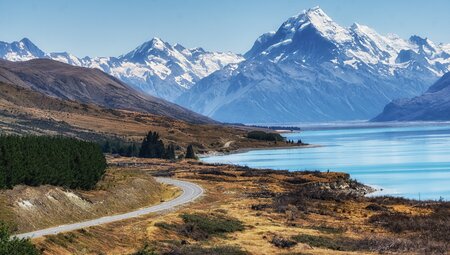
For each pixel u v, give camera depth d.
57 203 84.62
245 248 76.81
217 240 82.12
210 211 101.81
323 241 83.62
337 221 102.88
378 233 92.94
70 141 106.75
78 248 67.75
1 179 78.75
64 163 95.62
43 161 89.94
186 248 73.31
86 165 101.56
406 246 81.25
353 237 88.81
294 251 76.38
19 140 90.31
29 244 50.94
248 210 107.94
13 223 70.88
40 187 86.88
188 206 107.62
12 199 77.12
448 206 119.88
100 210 93.12
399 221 100.25
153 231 79.94
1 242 49.31
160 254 69.50
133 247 72.56
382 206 118.75
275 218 101.56
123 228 80.25
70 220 82.81
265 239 83.56
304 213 108.50
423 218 103.19
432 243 83.50
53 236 67.69
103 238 73.31
